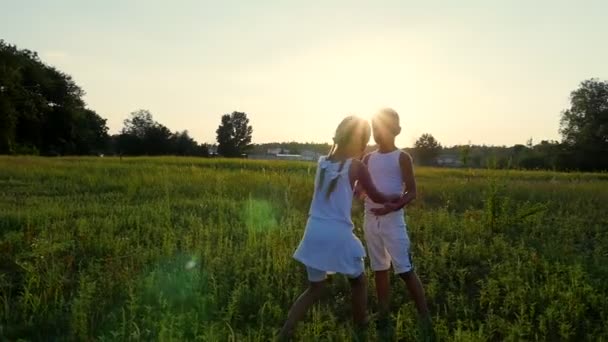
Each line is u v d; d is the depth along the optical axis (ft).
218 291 20.20
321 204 17.12
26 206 38.86
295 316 16.83
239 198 48.01
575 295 20.36
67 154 278.05
